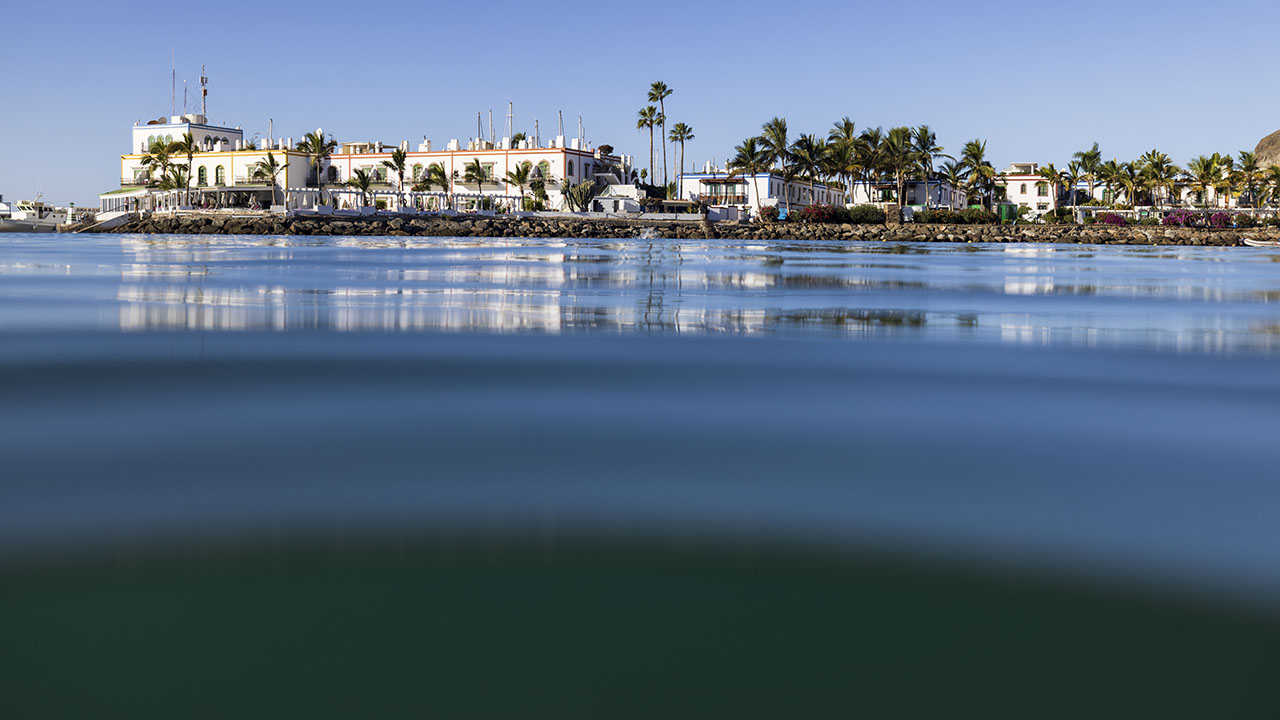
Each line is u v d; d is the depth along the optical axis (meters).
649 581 2.81
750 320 9.92
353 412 5.15
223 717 2.11
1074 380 6.33
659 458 4.22
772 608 2.65
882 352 7.56
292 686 2.23
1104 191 126.88
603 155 107.19
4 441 4.44
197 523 3.28
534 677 2.28
